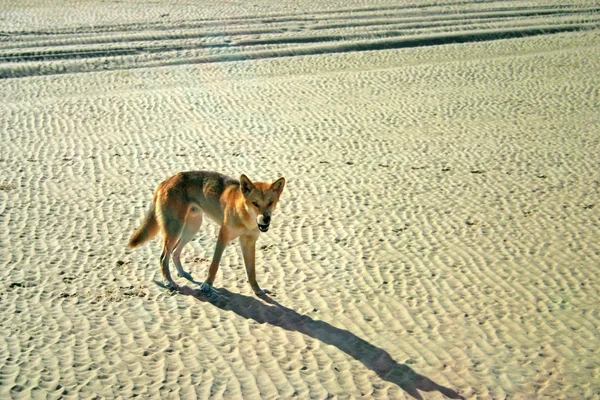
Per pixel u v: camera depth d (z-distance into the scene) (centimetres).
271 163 1419
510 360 792
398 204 1241
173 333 838
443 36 2561
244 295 935
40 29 2483
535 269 1012
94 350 796
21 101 1802
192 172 959
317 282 971
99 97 1852
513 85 2022
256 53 2303
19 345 799
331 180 1342
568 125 1680
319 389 734
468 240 1106
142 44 2325
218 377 751
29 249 1048
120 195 1253
